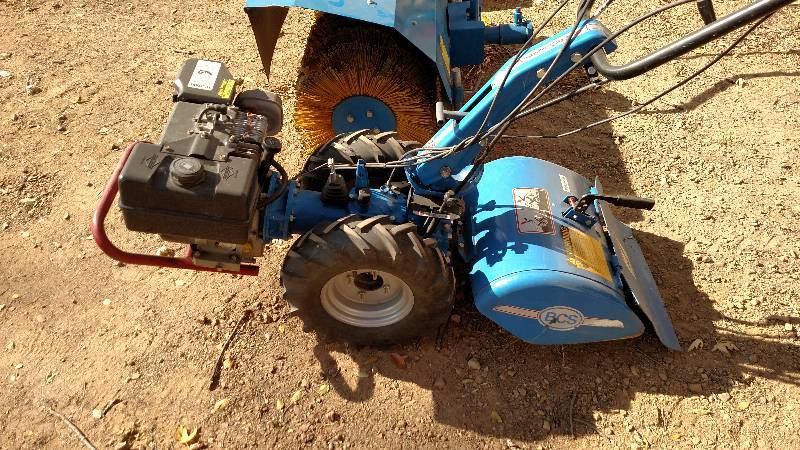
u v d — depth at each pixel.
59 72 6.33
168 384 3.84
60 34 6.89
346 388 3.86
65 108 5.89
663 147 5.71
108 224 4.82
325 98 4.97
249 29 7.19
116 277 4.44
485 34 5.96
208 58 6.68
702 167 5.50
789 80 6.39
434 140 3.81
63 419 3.66
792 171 5.43
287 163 5.41
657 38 7.09
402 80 4.83
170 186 2.96
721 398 3.82
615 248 3.93
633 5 7.74
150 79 6.33
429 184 3.89
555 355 4.05
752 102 6.17
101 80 6.27
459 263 4.32
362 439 3.64
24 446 3.54
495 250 3.77
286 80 6.41
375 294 3.88
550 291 3.59
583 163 5.55
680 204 5.16
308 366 3.96
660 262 4.67
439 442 3.63
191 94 3.43
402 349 4.07
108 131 5.68
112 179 3.24
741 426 3.70
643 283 4.17
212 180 2.99
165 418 3.68
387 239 3.42
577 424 3.72
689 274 4.57
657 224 4.98
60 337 4.07
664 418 3.74
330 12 4.46
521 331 3.86
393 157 4.17
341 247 3.42
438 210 3.82
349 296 3.90
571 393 3.86
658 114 6.07
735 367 3.98
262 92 3.67
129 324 4.16
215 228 3.11
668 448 3.61
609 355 4.05
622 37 7.14
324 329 3.93
